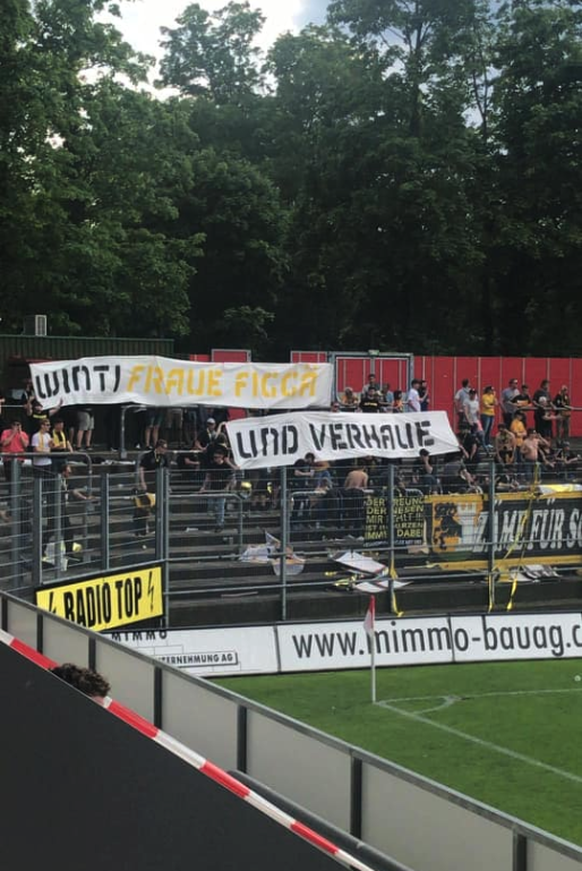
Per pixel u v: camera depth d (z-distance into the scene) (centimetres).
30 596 2362
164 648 2641
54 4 6047
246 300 8606
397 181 7262
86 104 6062
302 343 9050
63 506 2567
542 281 7938
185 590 2883
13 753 743
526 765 1945
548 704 2406
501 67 7588
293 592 3031
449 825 859
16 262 5866
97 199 6338
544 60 7394
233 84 10431
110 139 6266
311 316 9000
